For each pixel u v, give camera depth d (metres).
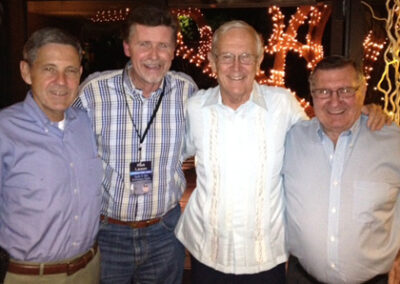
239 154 2.08
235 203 2.09
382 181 1.92
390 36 3.21
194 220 2.23
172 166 2.33
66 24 5.40
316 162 2.01
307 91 9.21
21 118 1.85
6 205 1.84
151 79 2.13
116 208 2.24
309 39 7.22
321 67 1.95
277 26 7.00
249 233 2.10
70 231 1.91
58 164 1.87
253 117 2.09
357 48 3.70
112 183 2.23
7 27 3.80
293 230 2.10
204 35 7.45
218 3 3.92
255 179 2.09
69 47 1.84
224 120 2.11
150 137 2.24
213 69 2.13
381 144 1.94
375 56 4.93
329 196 1.97
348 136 1.96
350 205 1.94
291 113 2.15
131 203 2.24
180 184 2.43
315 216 2.00
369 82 5.09
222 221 2.11
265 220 2.11
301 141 2.07
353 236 1.94
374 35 4.77
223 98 2.11
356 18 3.68
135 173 2.23
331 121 1.92
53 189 1.85
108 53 8.85
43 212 1.83
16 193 1.81
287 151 2.13
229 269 2.13
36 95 1.86
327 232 1.97
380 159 1.93
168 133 2.28
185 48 7.40
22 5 3.85
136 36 2.09
